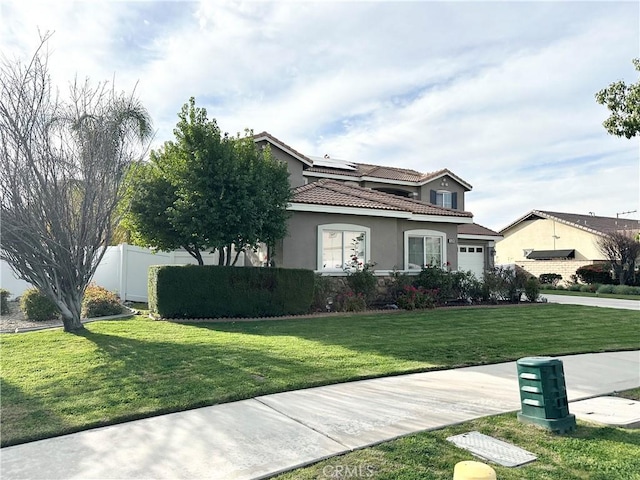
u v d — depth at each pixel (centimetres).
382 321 1320
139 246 1806
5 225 955
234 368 746
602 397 640
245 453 438
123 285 1811
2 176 967
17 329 1164
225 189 1391
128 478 389
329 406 580
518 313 1570
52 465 416
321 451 442
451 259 2072
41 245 1016
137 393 618
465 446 455
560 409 508
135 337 1016
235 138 1539
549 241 3878
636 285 3108
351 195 1892
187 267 1343
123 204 1309
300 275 1465
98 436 483
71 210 1065
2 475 397
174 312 1330
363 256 1772
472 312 1579
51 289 1062
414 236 1975
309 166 2666
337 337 1040
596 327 1291
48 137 1032
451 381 707
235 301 1371
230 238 1409
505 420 530
